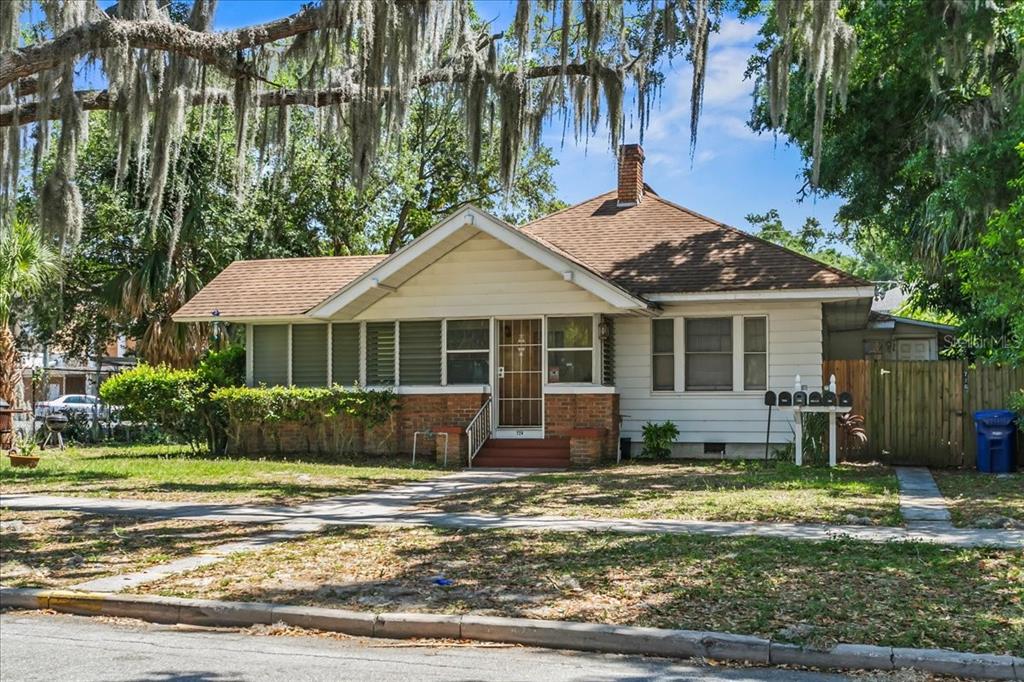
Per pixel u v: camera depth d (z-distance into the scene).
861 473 15.98
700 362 19.78
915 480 14.80
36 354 35.69
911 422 17.81
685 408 19.73
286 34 11.19
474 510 12.04
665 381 19.97
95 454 21.86
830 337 26.80
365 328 21.11
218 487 14.79
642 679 5.62
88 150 27.55
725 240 20.69
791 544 9.14
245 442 21.39
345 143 13.48
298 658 6.11
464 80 12.58
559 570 8.10
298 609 7.00
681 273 19.77
